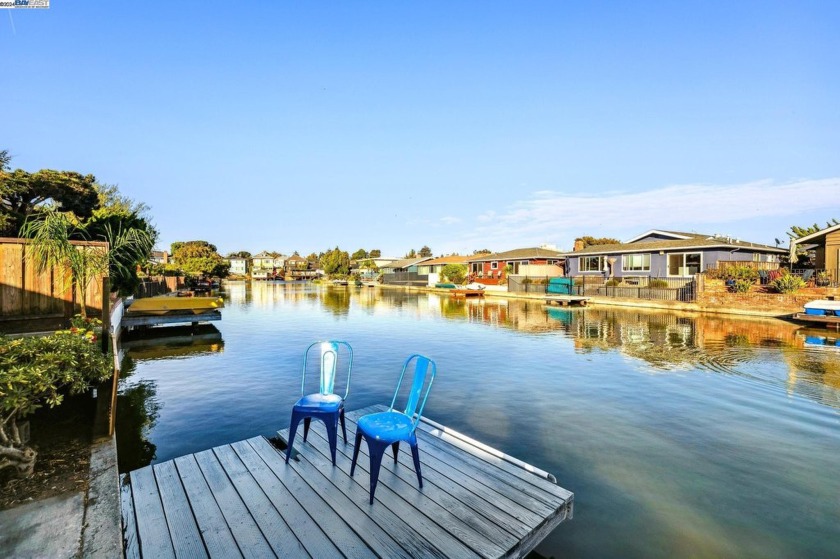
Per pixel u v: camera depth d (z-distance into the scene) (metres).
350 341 14.04
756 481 4.64
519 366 10.31
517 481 3.82
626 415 6.76
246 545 2.88
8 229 14.12
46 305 8.11
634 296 26.22
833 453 5.34
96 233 13.83
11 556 2.68
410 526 3.11
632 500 4.27
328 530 3.05
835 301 16.39
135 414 6.82
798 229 34.28
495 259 43.44
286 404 7.36
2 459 3.46
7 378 3.29
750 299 20.31
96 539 2.88
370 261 77.75
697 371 9.63
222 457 4.25
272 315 22.23
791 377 9.03
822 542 3.61
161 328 16.98
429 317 21.16
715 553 3.47
